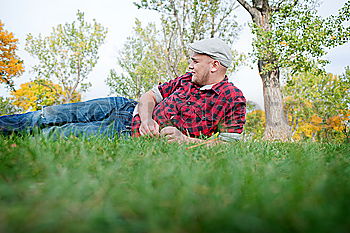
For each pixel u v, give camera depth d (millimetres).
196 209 592
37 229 492
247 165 1130
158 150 1585
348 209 554
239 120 2457
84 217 560
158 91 2902
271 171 996
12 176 913
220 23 15242
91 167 1065
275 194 710
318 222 490
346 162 1335
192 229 532
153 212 569
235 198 671
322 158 1430
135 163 1182
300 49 12383
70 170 971
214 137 2432
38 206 616
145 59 16656
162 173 916
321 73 13602
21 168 1018
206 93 2598
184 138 2299
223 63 2605
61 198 660
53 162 1113
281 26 12906
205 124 2590
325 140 3029
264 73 13562
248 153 1567
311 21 12406
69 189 704
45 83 22844
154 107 2861
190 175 854
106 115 2926
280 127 13211
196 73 2617
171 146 1744
